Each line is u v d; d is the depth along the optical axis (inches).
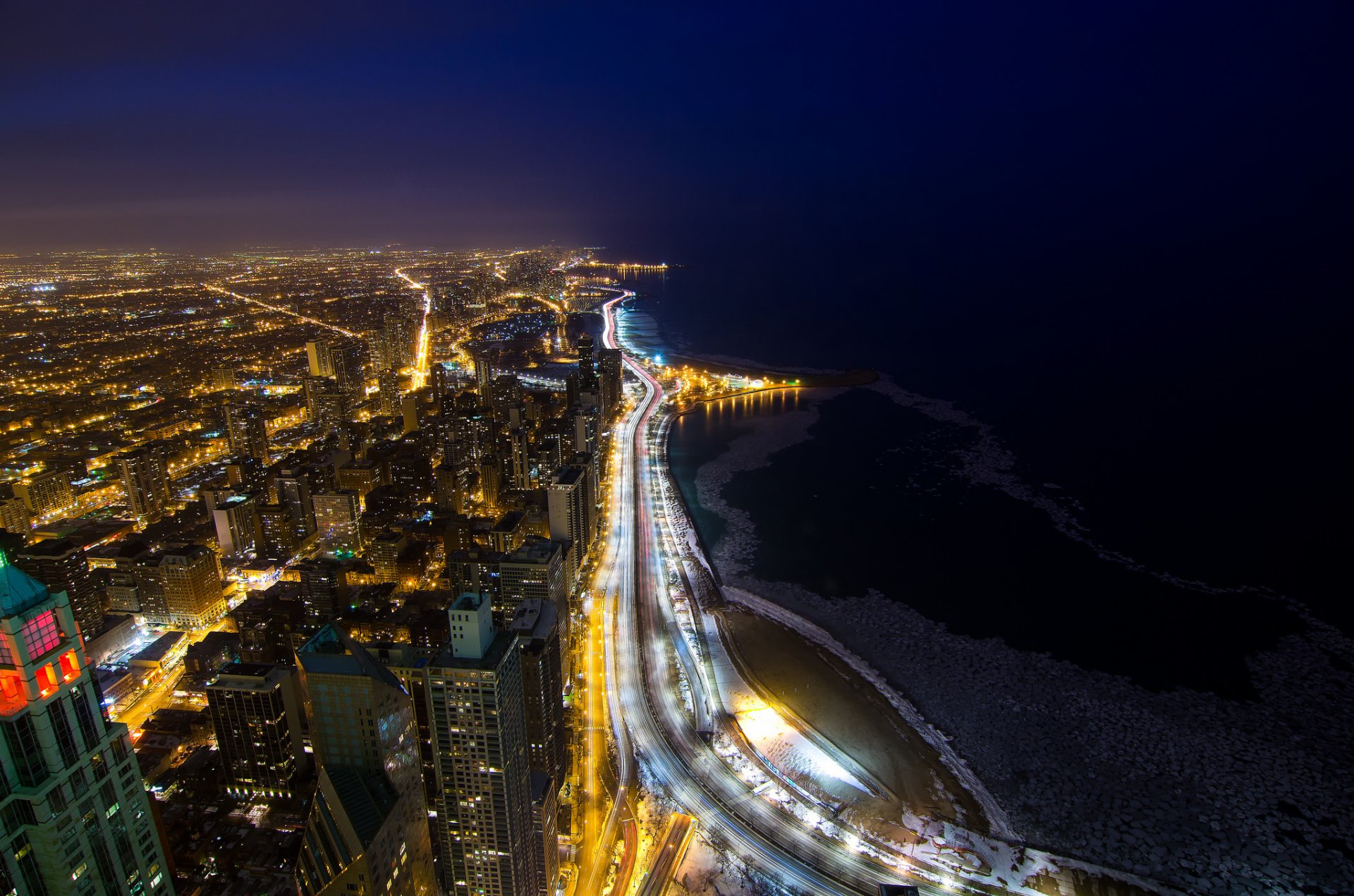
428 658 6289.4
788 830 7450.8
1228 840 7116.1
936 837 7298.2
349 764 5000.0
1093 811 7554.1
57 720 3213.6
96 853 3410.4
